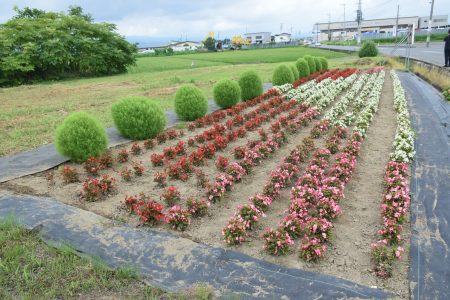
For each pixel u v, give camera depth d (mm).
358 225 5145
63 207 5547
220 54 65125
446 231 4855
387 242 4691
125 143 9047
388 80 19969
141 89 19656
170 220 5027
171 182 6652
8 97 18062
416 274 4023
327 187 5656
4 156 8312
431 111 11898
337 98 14969
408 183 6320
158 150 8523
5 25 29500
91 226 5000
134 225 5188
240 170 6570
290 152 8055
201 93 11438
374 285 3947
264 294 3734
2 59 26719
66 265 4250
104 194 6152
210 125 10758
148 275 4078
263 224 5227
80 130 7488
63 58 29047
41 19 31625
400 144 7590
